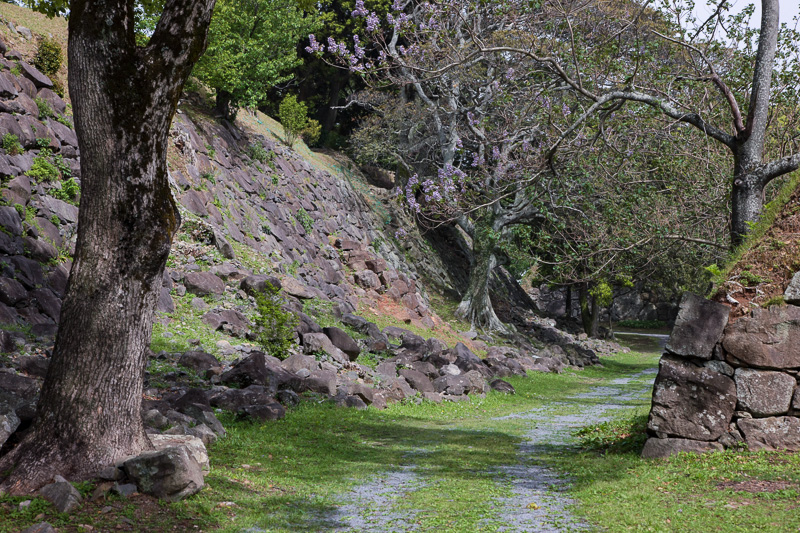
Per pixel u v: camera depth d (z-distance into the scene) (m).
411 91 43.72
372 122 46.31
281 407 13.91
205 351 17.34
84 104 7.44
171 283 20.72
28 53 23.94
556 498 8.30
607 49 15.60
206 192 26.81
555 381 28.75
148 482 7.42
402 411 17.27
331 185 40.06
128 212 7.64
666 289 61.16
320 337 20.05
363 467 10.43
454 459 11.20
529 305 58.81
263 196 31.92
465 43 20.67
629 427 13.04
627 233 18.08
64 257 18.34
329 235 35.66
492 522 7.20
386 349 24.08
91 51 7.39
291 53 35.09
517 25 21.31
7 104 19.92
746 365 9.69
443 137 38.66
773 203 11.57
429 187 24.72
